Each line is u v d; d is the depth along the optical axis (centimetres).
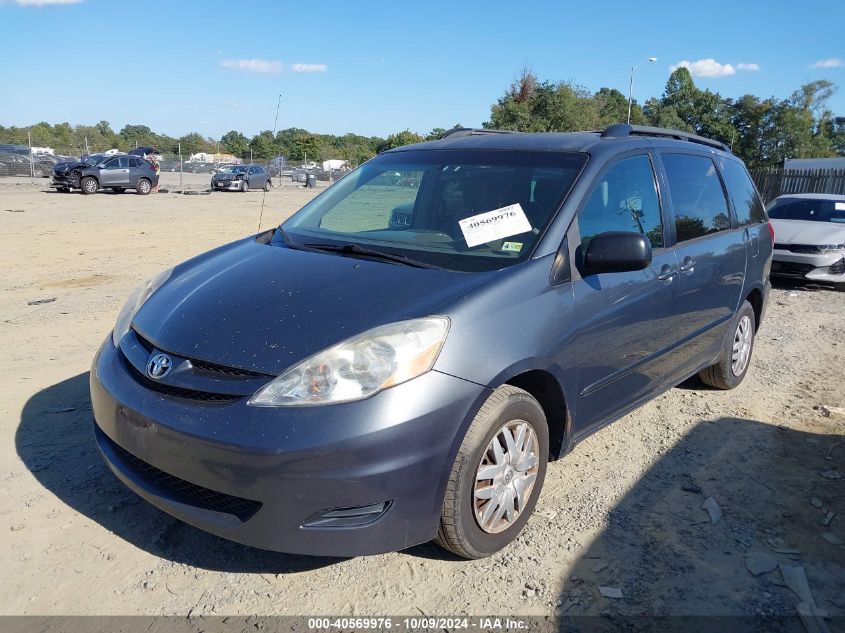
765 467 402
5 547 307
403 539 272
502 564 305
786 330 751
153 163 3203
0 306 748
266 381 265
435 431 268
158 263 1062
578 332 330
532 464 320
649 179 411
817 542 326
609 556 312
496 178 378
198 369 281
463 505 284
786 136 6322
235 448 255
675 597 285
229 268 354
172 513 283
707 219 468
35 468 378
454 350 277
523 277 312
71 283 888
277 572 297
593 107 4672
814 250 995
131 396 290
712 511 348
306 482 254
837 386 552
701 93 7056
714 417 479
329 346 269
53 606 272
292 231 404
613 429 455
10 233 1370
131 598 278
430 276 313
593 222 358
